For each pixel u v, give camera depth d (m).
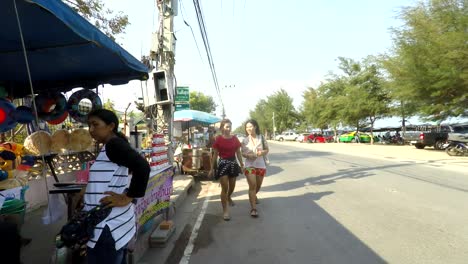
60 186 3.72
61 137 5.52
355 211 6.50
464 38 16.05
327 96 41.16
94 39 3.08
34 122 6.02
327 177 11.00
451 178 10.33
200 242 4.96
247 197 8.14
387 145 31.22
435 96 18.27
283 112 65.06
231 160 6.23
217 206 7.34
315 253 4.44
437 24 18.09
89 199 2.40
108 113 2.46
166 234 4.88
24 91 5.88
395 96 21.28
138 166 2.34
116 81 5.48
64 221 5.20
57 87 5.68
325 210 6.64
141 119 8.61
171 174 5.65
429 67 17.88
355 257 4.28
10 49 3.89
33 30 3.29
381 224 5.64
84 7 8.32
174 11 9.09
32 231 4.78
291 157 19.39
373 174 11.34
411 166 13.45
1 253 3.03
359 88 32.31
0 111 4.86
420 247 4.57
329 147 29.33
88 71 5.03
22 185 4.36
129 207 2.50
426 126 34.06
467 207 6.67
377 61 23.64
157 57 8.92
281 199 7.84
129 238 2.46
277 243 4.85
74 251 2.96
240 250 4.61
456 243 4.70
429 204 6.95
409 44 18.72
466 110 18.48
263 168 6.66
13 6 2.70
